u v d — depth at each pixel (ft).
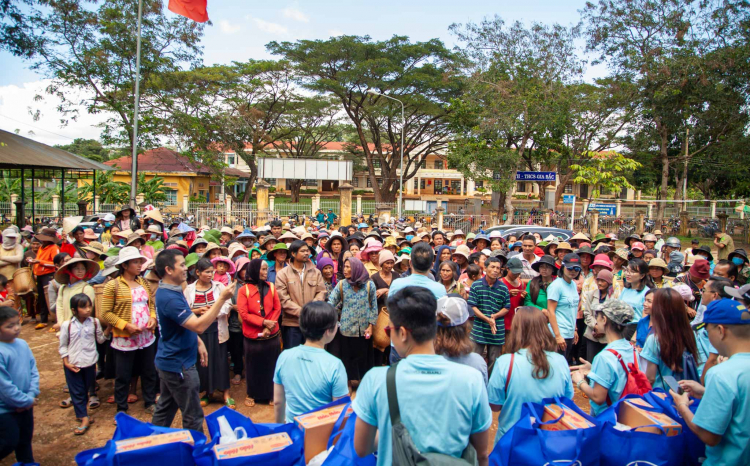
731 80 89.04
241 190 184.24
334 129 167.43
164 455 9.63
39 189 99.04
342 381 11.77
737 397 9.33
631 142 103.19
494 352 19.20
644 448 10.13
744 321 9.70
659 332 12.96
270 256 23.88
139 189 89.92
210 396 20.17
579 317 22.27
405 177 143.54
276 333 19.66
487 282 19.30
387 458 8.22
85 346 17.58
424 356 8.41
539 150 102.47
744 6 87.20
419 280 15.31
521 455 9.79
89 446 16.48
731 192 129.80
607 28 93.76
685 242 86.12
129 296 17.85
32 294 30.19
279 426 10.85
